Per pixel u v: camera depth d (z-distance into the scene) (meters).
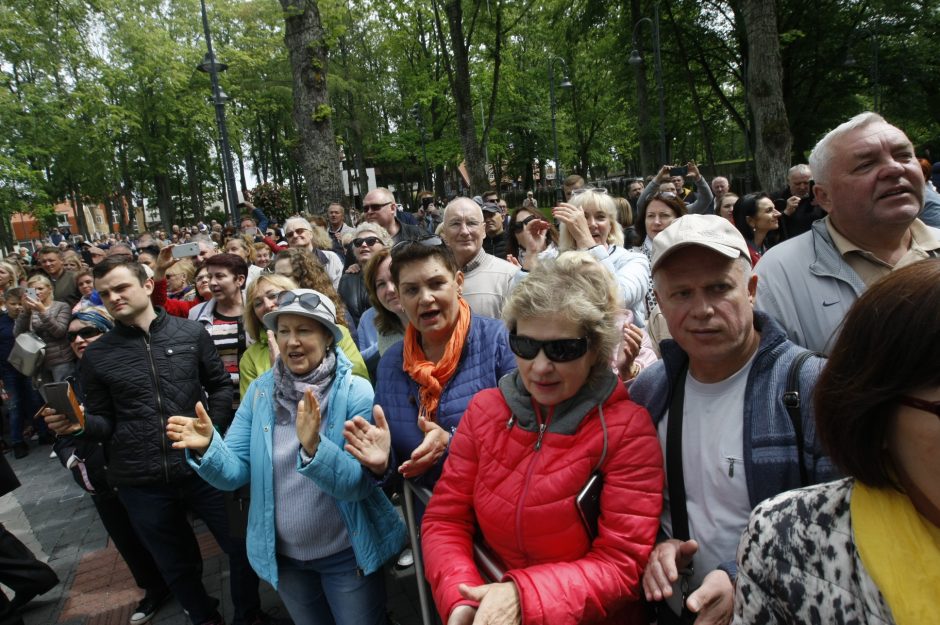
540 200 30.98
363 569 2.21
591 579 1.38
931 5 22.98
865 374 0.75
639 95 21.20
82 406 2.91
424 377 2.05
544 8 23.80
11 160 24.84
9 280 6.88
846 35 23.52
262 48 34.47
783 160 11.74
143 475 2.85
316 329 2.31
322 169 10.18
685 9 23.39
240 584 2.96
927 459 0.72
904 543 0.76
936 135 26.89
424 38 28.72
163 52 30.06
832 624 0.81
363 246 4.39
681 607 1.44
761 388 1.37
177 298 5.78
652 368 1.68
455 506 1.69
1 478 3.39
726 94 29.11
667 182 4.44
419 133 31.67
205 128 33.91
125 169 33.78
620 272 2.84
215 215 50.84
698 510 1.45
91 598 3.61
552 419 1.55
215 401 3.16
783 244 2.13
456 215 3.44
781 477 1.29
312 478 1.98
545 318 1.49
